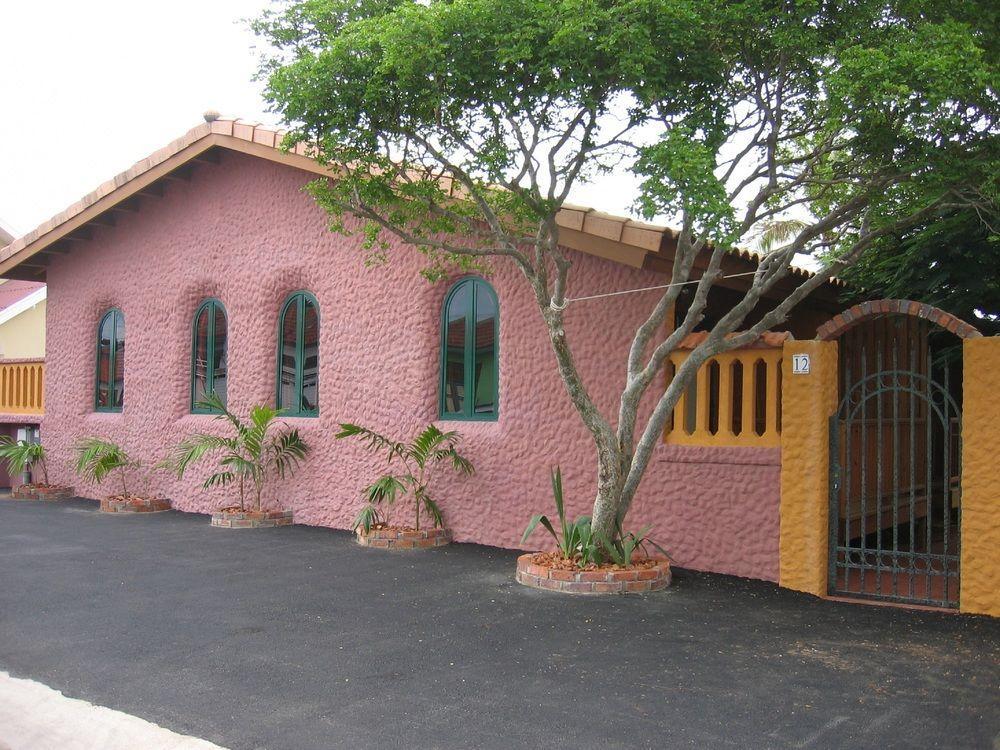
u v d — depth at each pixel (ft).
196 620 23.20
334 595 25.94
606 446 26.61
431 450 34.76
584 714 16.33
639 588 25.80
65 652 20.43
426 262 35.73
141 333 48.03
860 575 27.27
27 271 55.47
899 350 36.40
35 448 51.98
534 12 22.91
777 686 17.83
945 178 22.50
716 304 33.76
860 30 23.56
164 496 46.34
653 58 22.68
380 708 16.67
